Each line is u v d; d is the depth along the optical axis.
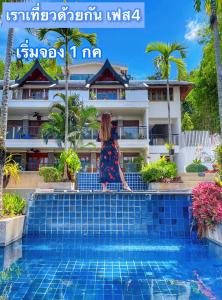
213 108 22.09
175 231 7.79
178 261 4.75
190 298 3.05
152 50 18.20
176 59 18.12
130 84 23.03
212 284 3.54
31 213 8.06
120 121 23.11
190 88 23.23
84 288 3.38
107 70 22.22
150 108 22.75
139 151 22.42
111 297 3.08
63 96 17.02
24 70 27.25
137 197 8.10
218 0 9.99
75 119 16.36
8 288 3.37
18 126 23.41
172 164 14.72
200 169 15.81
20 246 6.12
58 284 3.52
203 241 6.78
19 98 22.55
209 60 18.77
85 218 8.02
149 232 7.83
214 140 18.11
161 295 3.15
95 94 22.42
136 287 3.42
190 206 7.73
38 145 20.64
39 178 13.77
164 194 8.09
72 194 8.18
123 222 7.95
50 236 7.53
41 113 23.06
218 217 6.29
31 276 3.86
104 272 4.07
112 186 14.62
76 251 5.58
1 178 7.24
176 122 22.80
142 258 4.97
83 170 20.27
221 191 6.91
